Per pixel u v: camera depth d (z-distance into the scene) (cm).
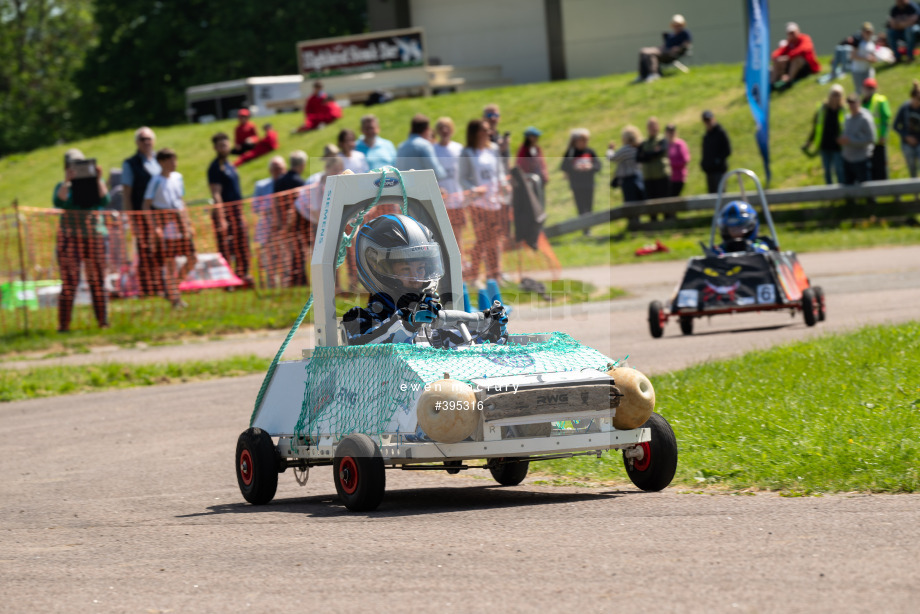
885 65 10725
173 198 6344
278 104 14800
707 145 9175
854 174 8819
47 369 5097
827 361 3372
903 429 2422
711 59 14450
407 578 1606
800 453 2319
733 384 3209
